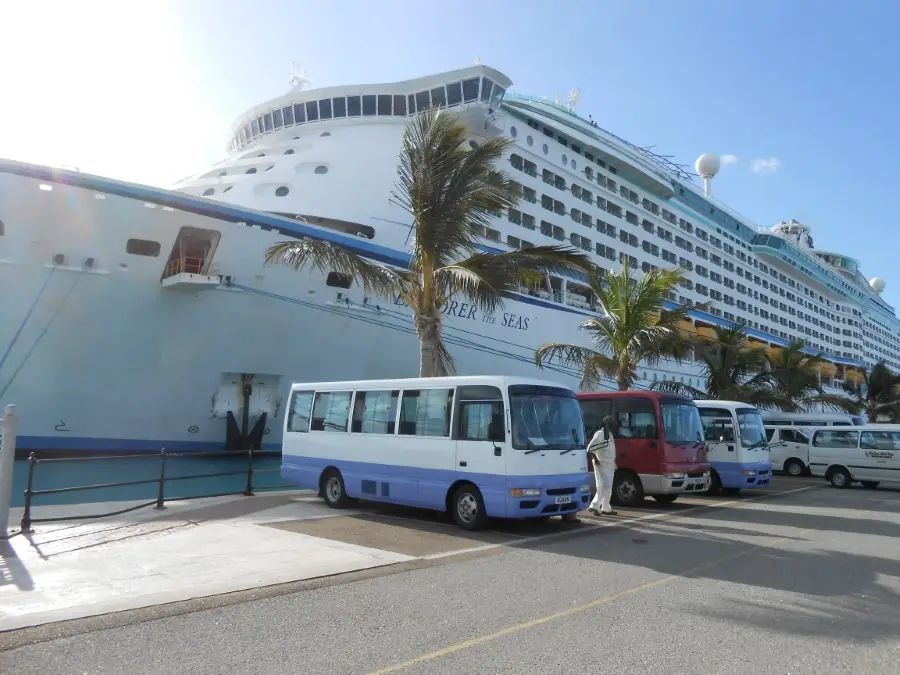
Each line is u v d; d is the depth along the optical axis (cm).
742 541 875
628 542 861
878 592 597
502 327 2380
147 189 1549
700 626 488
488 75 2312
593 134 3141
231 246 1673
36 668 396
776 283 5259
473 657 419
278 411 1811
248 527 884
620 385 1597
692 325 3738
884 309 8269
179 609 517
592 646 441
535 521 1024
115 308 1547
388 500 1016
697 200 4225
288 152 2344
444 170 1223
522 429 898
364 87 2392
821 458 1920
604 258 3097
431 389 998
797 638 463
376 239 2069
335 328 1881
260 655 421
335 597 561
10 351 1442
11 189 1412
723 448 1545
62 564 654
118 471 1691
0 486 745
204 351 1673
